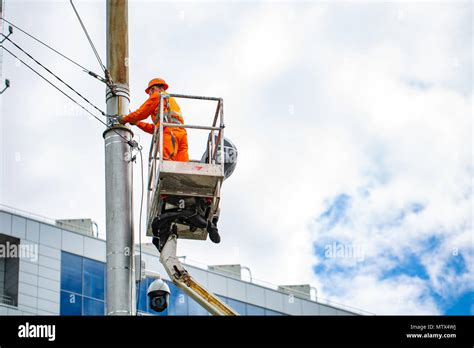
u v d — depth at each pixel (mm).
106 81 15195
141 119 15609
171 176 15086
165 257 15484
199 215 15531
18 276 49625
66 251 51531
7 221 50188
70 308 50500
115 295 13828
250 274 58156
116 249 14047
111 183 14461
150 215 15781
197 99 15617
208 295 15258
